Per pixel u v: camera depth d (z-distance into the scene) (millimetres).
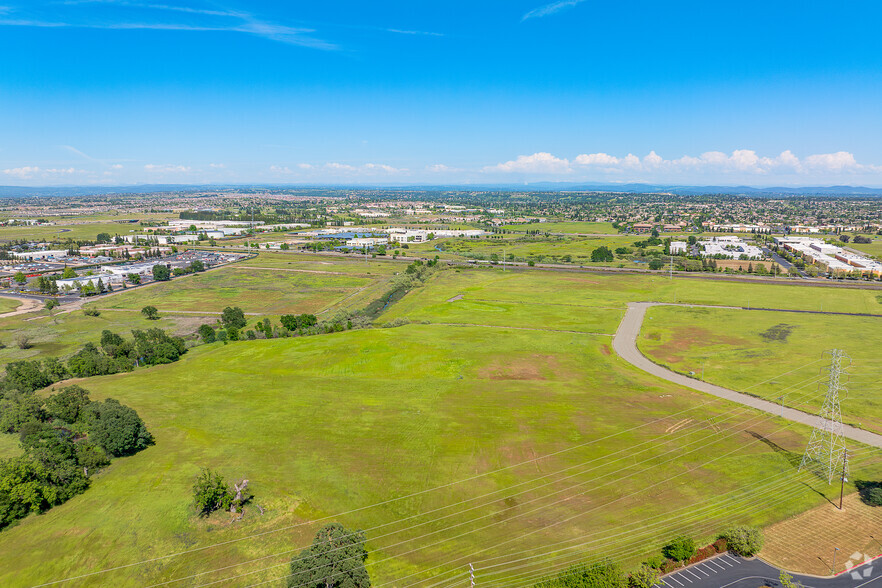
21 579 60719
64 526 70188
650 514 71688
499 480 80812
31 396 101688
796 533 67562
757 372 130250
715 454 88125
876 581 58969
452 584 59188
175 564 63250
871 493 74062
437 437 94938
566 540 66500
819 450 86375
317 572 57719
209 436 96188
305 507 74125
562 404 110062
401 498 76188
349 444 92562
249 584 60000
